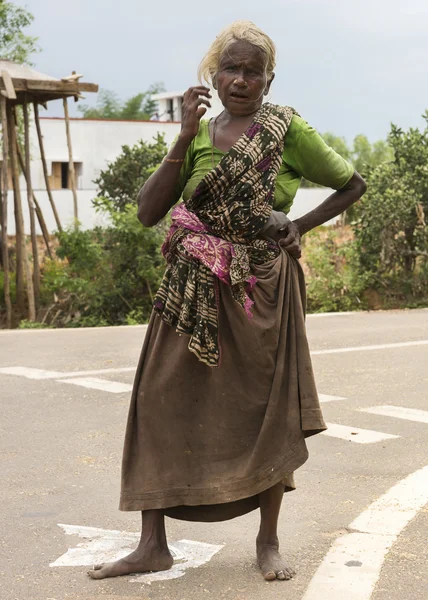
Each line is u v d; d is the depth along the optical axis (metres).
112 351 11.99
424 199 19.17
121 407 8.38
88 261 19.59
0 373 10.25
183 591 4.05
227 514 4.26
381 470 6.14
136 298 19.45
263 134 3.98
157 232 19.08
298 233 4.21
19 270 20.25
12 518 5.21
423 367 10.48
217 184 3.94
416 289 19.12
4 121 19.33
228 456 4.12
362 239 19.30
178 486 4.14
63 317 19.48
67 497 5.62
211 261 3.99
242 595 3.98
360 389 9.21
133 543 4.75
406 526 4.88
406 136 19.61
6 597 4.03
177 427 4.15
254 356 4.09
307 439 7.08
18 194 20.22
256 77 4.02
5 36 26.41
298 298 4.20
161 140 23.66
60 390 9.20
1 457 6.64
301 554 4.51
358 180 4.31
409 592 3.99
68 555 4.58
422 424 7.59
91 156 43.09
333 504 5.37
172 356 4.14
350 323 15.37
